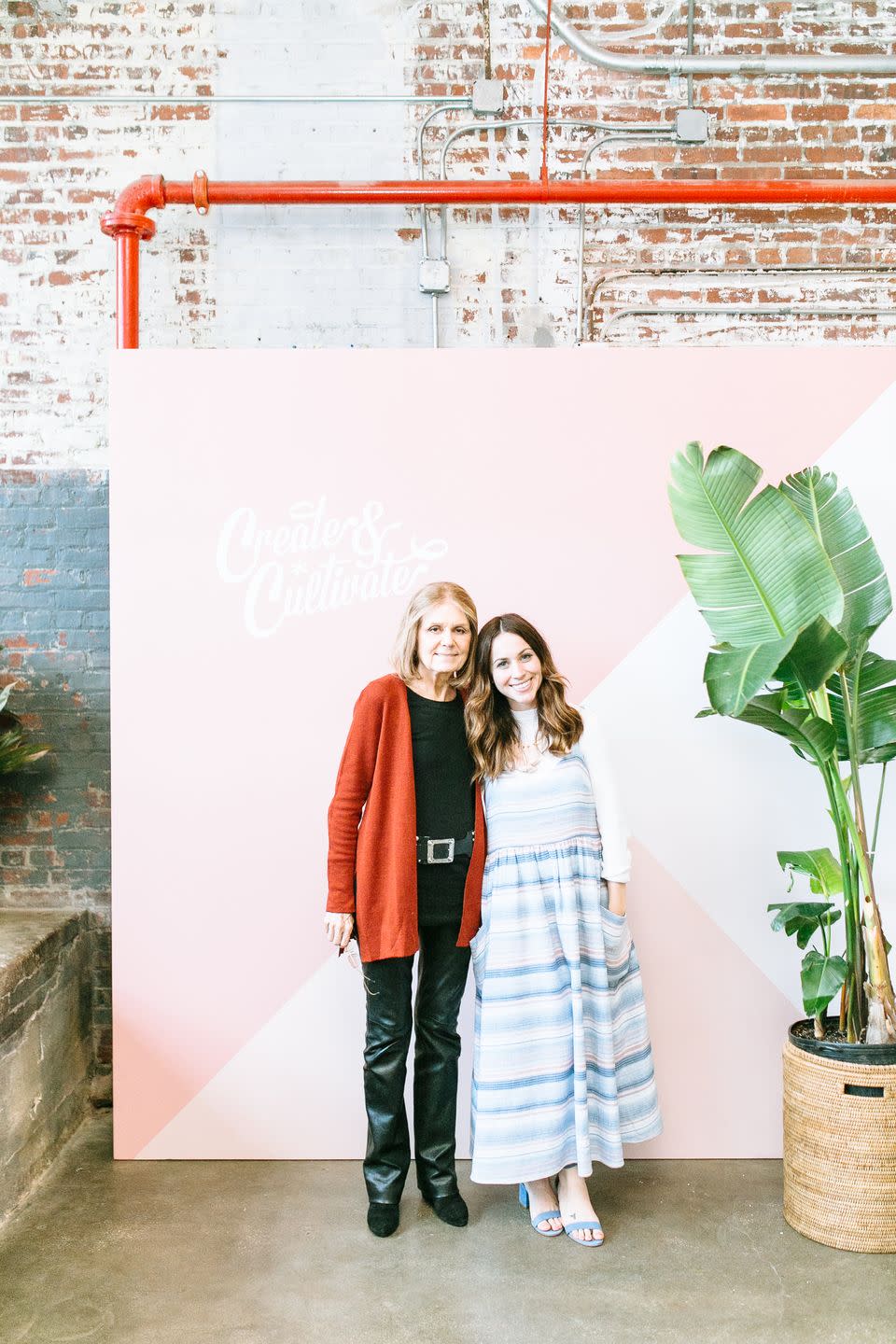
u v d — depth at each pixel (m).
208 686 2.77
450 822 2.27
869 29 3.25
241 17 3.24
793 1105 2.36
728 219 3.26
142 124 3.24
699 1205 2.50
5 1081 2.43
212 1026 2.76
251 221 3.24
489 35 3.25
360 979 2.76
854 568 2.31
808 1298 2.10
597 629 2.78
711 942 2.78
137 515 2.76
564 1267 2.22
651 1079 2.42
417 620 2.23
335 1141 2.76
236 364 2.76
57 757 3.16
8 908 3.14
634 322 3.26
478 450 2.77
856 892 2.33
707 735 2.78
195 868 2.76
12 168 3.23
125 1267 2.23
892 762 2.79
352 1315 2.06
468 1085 2.74
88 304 3.22
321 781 2.78
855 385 2.78
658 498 2.78
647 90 3.25
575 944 2.25
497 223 3.25
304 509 2.78
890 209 3.27
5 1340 1.98
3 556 3.18
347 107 3.25
